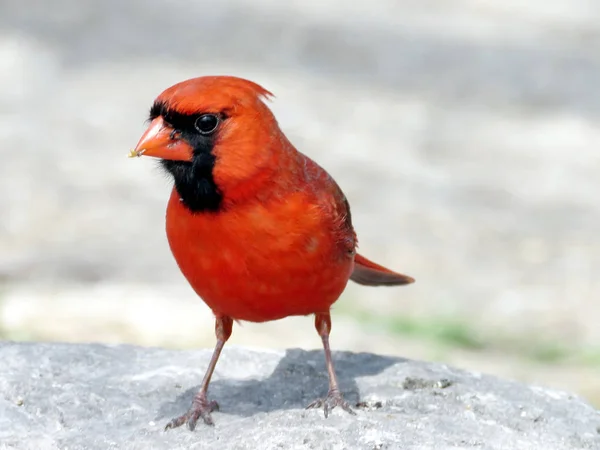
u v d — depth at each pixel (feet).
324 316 21.15
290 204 19.04
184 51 79.97
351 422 20.29
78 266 45.85
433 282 48.01
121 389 22.44
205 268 19.31
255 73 76.54
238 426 20.42
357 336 39.45
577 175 63.82
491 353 41.11
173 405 21.81
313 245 19.27
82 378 22.86
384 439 19.63
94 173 57.82
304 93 73.56
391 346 39.06
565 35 93.09
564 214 57.72
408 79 78.89
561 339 42.57
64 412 21.26
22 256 46.62
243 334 37.99
